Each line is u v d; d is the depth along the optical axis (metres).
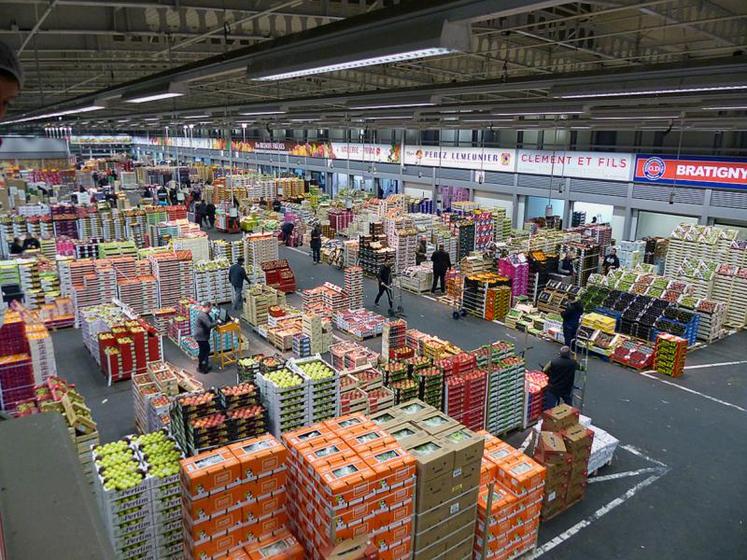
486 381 9.66
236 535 5.42
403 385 9.19
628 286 16.27
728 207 20.50
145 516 6.08
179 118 32.50
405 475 5.38
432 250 21.28
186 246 18.52
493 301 16.11
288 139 46.81
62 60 12.44
